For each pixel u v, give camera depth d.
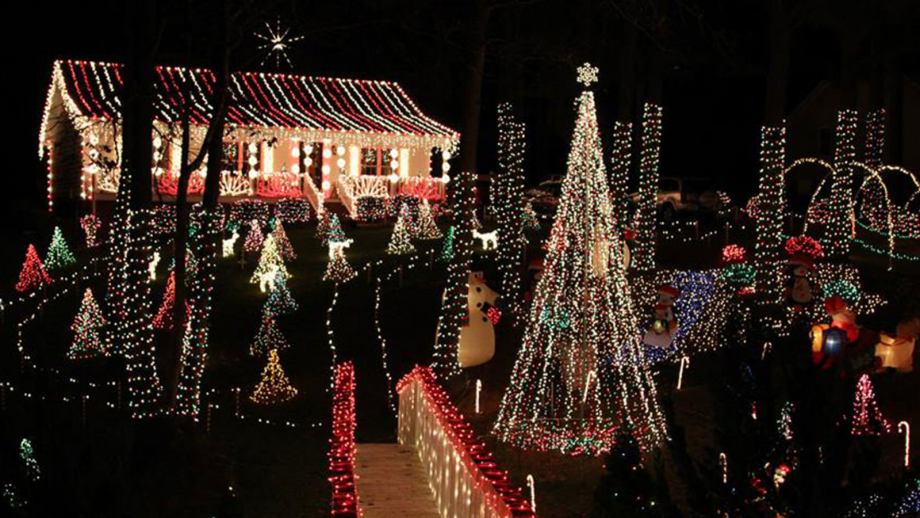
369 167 40.16
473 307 15.22
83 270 27.22
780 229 19.50
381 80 41.44
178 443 12.96
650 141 25.14
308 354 19.50
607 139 38.06
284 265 26.22
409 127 38.50
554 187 42.41
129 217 13.52
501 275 23.94
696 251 28.22
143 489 11.53
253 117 35.88
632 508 5.98
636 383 13.95
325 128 36.56
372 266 26.80
